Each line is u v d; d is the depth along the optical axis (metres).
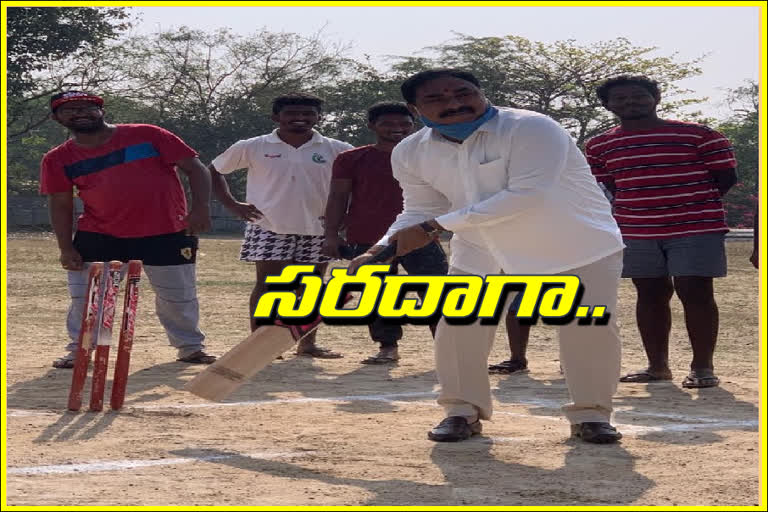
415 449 5.73
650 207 8.16
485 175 5.64
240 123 58.94
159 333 11.44
